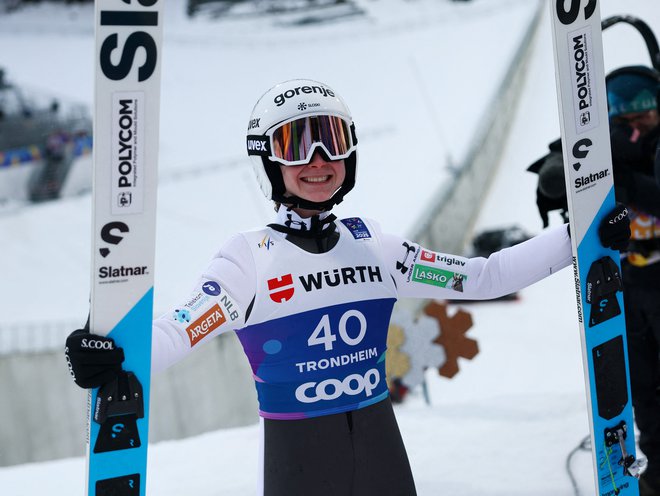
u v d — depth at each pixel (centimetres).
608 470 285
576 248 278
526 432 497
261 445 254
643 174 358
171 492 448
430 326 615
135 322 236
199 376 1502
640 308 378
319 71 4141
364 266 257
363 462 248
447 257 276
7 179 3159
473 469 448
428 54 4081
